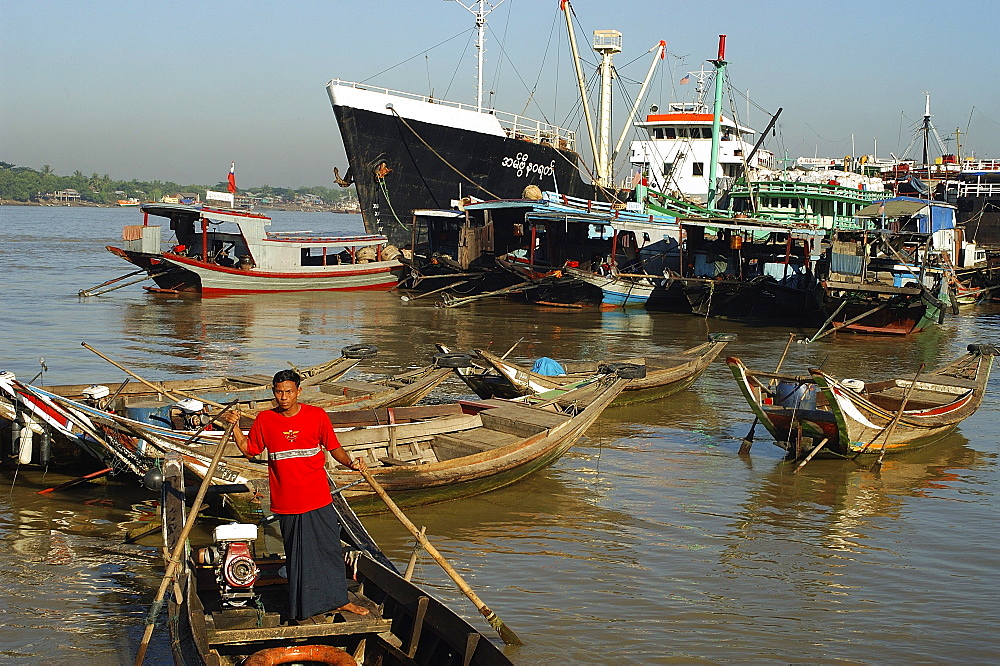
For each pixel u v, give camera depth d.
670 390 21.62
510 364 18.38
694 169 53.44
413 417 15.38
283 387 7.98
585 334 32.88
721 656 9.24
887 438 16.30
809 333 34.62
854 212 42.38
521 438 15.05
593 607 10.30
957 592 10.93
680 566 11.59
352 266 44.00
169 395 14.75
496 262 41.78
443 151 47.47
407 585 8.30
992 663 9.22
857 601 10.63
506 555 11.84
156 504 13.33
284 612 8.60
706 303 38.78
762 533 12.88
